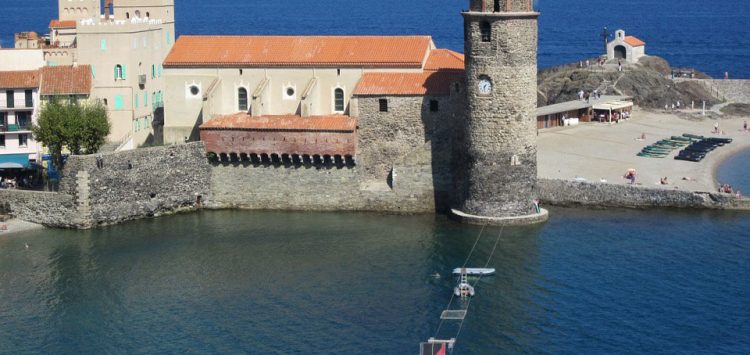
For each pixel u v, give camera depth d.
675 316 139.88
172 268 158.75
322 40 191.88
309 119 184.00
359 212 184.00
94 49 195.75
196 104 192.25
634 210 183.75
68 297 148.50
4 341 135.38
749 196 189.62
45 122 183.38
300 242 168.88
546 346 131.88
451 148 180.12
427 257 161.00
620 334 134.88
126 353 131.75
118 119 196.62
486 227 174.50
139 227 177.62
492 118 172.88
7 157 192.75
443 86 179.50
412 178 181.88
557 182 187.88
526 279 152.00
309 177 184.38
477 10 172.25
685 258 159.62
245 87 190.50
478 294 147.00
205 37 196.25
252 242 169.38
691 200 183.38
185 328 138.25
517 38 170.75
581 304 143.62
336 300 145.88
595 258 159.62
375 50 187.88
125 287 151.75
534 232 171.50
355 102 182.25
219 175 187.12
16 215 179.38
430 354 129.12
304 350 131.25
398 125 181.62
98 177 176.25
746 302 143.88
